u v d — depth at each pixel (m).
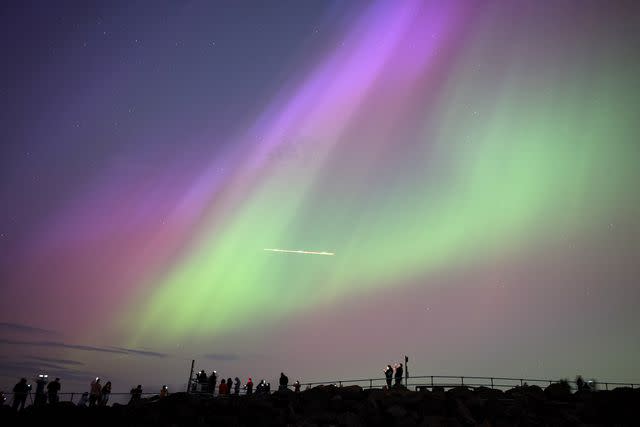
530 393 31.92
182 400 35.28
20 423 34.22
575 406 30.86
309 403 33.34
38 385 37.69
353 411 31.92
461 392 32.19
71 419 34.53
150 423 33.47
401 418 30.31
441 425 29.41
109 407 35.94
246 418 32.69
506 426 29.36
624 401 30.47
